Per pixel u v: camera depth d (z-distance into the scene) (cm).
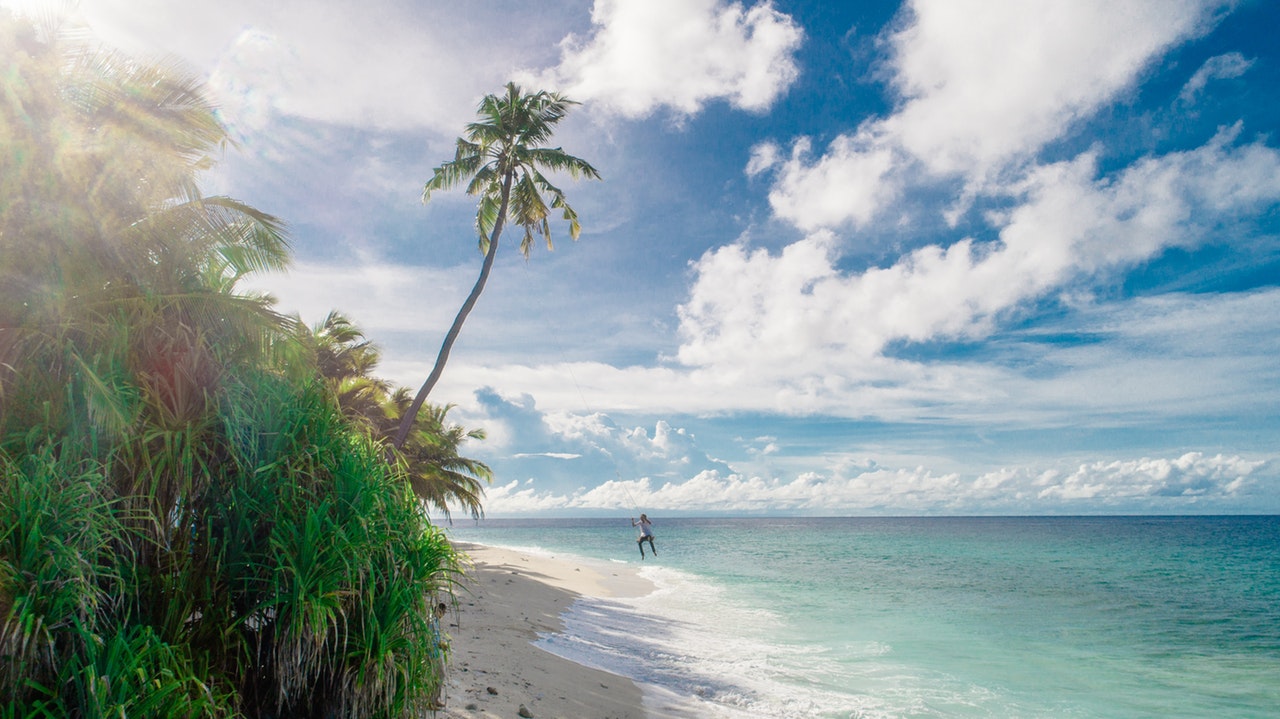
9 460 431
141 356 563
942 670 1312
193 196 710
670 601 2298
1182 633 1831
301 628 464
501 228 2019
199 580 515
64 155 614
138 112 666
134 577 464
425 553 583
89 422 481
